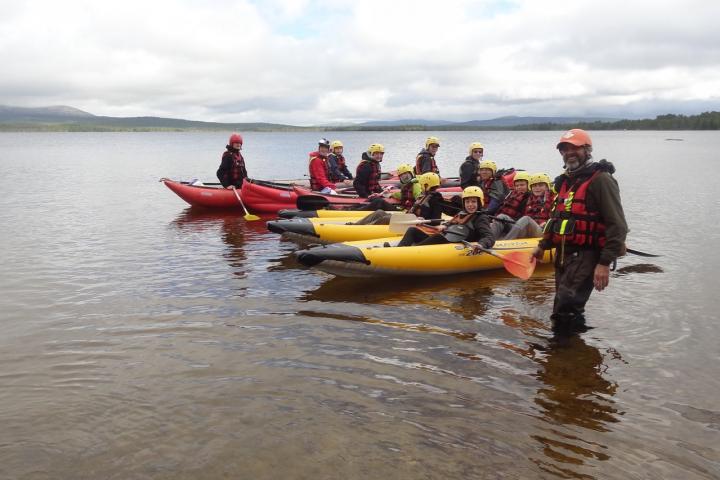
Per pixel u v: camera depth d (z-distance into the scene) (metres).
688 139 91.25
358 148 57.00
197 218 12.08
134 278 6.86
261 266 7.50
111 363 4.34
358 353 4.52
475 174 10.39
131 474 2.95
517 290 6.38
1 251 8.45
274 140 110.56
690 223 10.84
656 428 3.40
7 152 52.00
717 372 4.18
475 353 4.53
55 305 5.80
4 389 3.91
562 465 3.02
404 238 7.52
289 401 3.72
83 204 14.31
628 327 5.12
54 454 3.13
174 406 3.66
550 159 35.94
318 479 2.88
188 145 77.25
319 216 10.14
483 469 2.98
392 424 3.43
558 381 4.03
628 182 19.72
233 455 3.10
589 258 4.87
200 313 5.52
